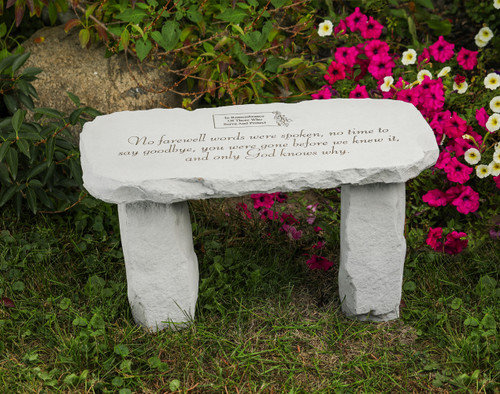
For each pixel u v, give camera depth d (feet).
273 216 10.68
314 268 9.93
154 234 8.10
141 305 8.62
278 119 8.81
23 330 8.77
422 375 8.24
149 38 11.50
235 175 7.72
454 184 10.66
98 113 10.04
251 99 12.18
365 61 11.93
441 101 10.31
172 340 8.57
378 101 9.21
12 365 8.23
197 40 11.89
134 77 11.49
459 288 9.52
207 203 11.23
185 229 8.61
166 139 8.38
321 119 8.79
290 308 9.30
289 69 12.39
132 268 8.35
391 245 8.46
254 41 11.30
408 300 9.42
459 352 8.39
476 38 12.06
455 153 10.46
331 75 11.50
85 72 11.77
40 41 12.30
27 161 10.73
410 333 8.90
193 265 8.92
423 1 13.71
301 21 11.90
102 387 7.95
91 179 7.80
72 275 9.85
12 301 9.05
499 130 10.62
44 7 13.66
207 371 8.32
